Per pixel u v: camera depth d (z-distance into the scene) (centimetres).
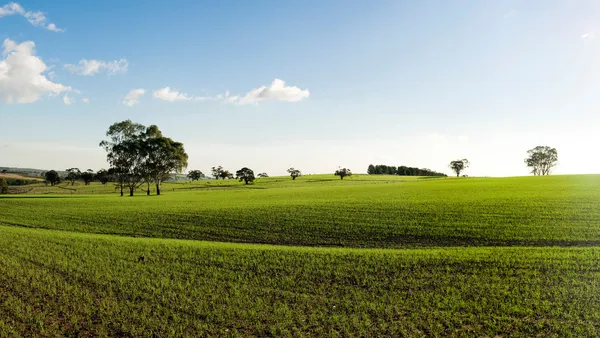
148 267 2252
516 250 2475
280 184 13800
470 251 2483
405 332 1388
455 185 7862
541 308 1546
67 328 1452
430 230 3312
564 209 3834
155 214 4838
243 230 3725
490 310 1550
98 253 2600
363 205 4797
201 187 13250
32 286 1908
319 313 1569
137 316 1550
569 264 2097
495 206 4200
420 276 1995
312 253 2533
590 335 1319
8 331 1412
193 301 1717
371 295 1759
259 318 1529
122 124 9788
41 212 5422
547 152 16662
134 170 9875
